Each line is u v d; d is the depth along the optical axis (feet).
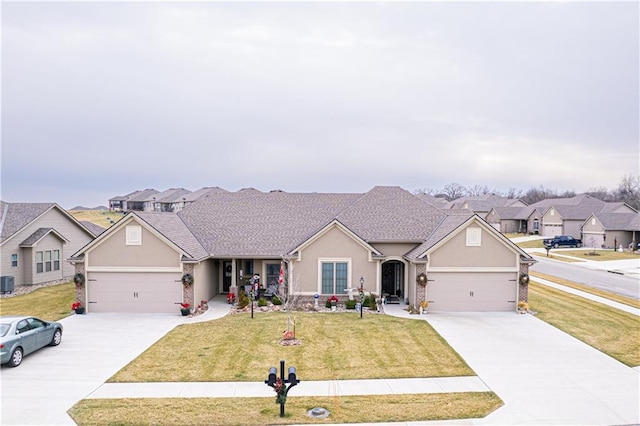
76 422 37.22
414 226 90.02
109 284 76.79
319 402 41.37
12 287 94.32
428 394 43.34
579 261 146.61
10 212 102.89
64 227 111.55
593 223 188.34
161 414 38.73
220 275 93.91
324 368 50.14
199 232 91.66
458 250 78.28
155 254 76.23
